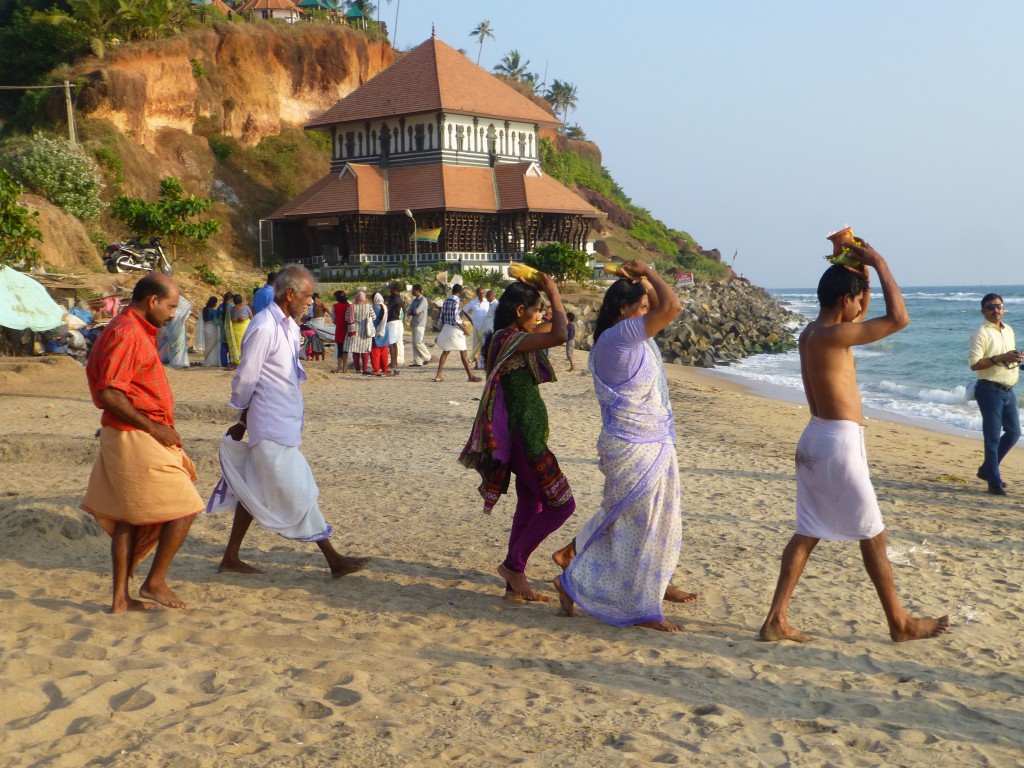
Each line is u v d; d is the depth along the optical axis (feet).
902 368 104.99
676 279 281.95
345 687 12.57
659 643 15.39
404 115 185.06
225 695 12.15
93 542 20.84
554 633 15.79
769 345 144.77
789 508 26.91
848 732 11.82
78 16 200.54
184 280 129.18
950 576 20.35
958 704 12.98
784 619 15.72
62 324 70.33
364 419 44.42
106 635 14.33
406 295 132.05
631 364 15.51
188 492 16.02
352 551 21.03
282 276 17.81
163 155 199.62
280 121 232.12
